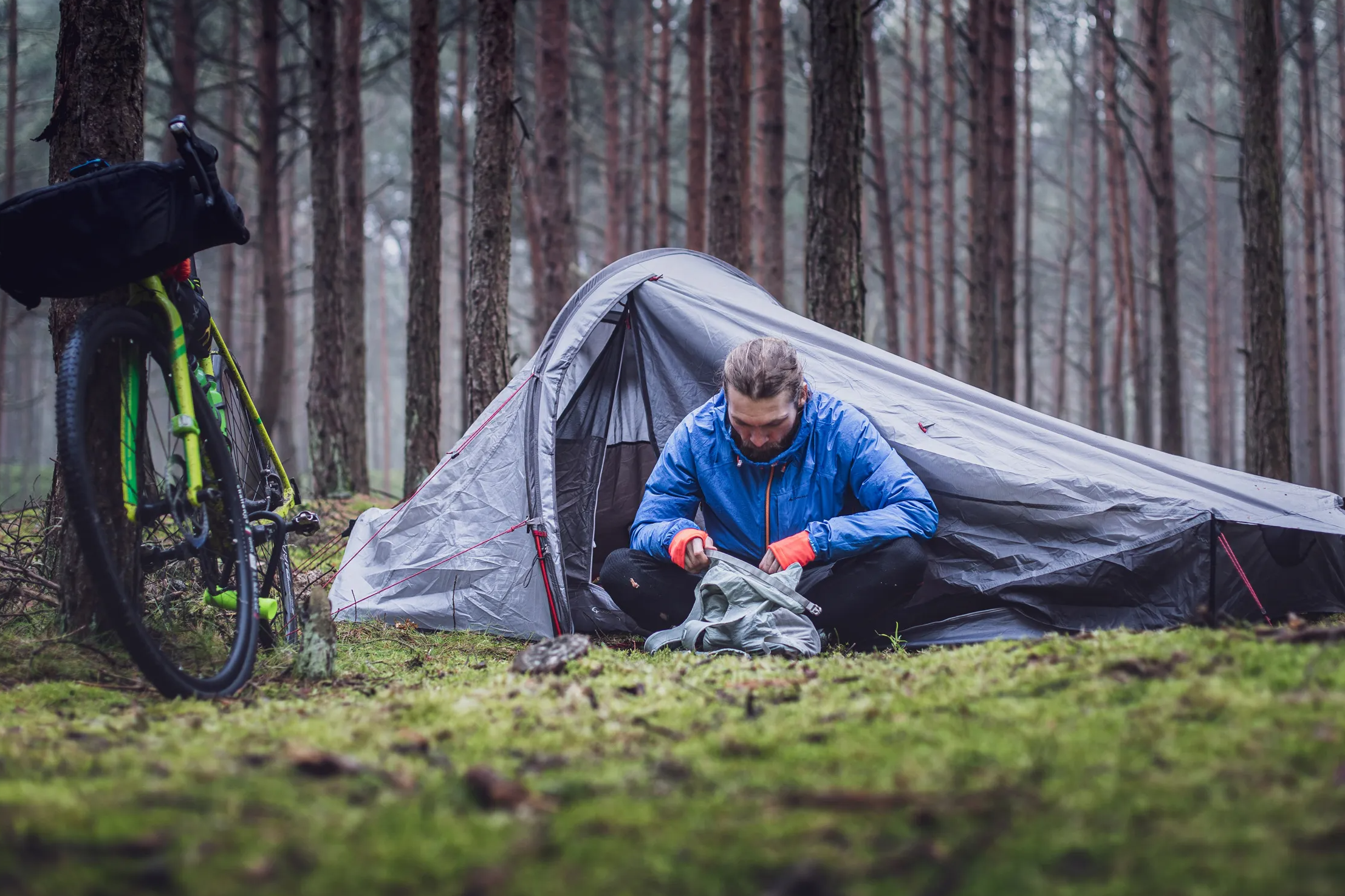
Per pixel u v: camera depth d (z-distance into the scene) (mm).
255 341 19438
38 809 1478
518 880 1246
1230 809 1391
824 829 1386
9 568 3361
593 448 4504
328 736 2010
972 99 12039
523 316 13219
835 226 5891
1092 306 16547
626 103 18062
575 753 1885
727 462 3650
